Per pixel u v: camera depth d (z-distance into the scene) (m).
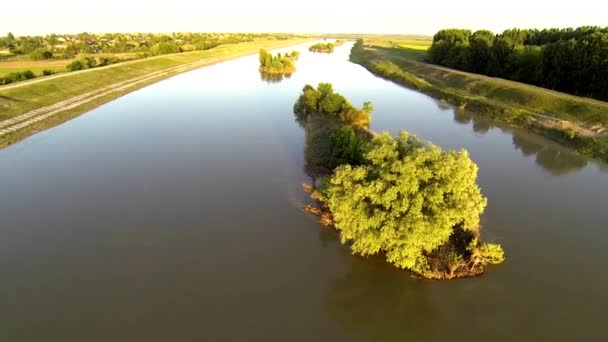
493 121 55.97
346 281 22.64
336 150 35.84
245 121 53.78
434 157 22.20
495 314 20.25
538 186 34.56
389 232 21.47
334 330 19.36
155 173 36.31
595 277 22.80
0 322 19.33
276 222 28.31
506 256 24.47
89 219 28.45
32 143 44.19
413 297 21.47
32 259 24.02
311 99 54.53
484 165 39.47
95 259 24.14
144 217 28.81
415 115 58.19
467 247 23.45
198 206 30.41
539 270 23.30
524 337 18.89
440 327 19.56
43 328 19.03
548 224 28.16
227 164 38.53
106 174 36.03
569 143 45.59
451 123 54.50
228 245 25.67
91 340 18.44
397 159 22.84
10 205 30.16
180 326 19.31
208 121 53.69
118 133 48.16
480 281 22.45
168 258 24.33
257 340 18.69
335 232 27.28
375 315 20.36
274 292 21.72
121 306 20.48
